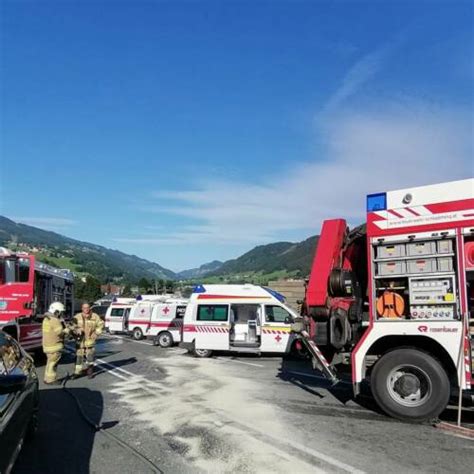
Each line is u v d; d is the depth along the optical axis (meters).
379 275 8.09
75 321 12.45
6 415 4.48
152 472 5.43
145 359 16.89
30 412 5.93
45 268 16.33
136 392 10.23
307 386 10.86
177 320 22.83
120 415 8.11
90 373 12.43
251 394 9.88
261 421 7.58
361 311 8.91
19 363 6.09
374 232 8.22
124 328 32.34
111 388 10.75
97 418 7.89
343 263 9.27
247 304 17.59
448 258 7.54
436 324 7.47
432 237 7.66
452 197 7.61
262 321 17.38
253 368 14.23
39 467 5.60
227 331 17.52
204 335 17.72
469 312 7.42
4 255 13.57
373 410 8.33
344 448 6.17
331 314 8.86
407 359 7.48
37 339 14.95
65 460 5.84
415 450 6.06
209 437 6.73
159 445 6.41
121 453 6.09
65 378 12.12
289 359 16.97
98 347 22.38
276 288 28.78
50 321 11.55
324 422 7.48
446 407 7.67
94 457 5.95
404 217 7.97
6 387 4.34
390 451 6.04
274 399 9.34
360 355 8.02
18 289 13.73
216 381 11.66
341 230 9.38
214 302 17.94
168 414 8.15
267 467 5.53
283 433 6.88
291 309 17.47
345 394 9.82
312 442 6.44
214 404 8.91
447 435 6.73
